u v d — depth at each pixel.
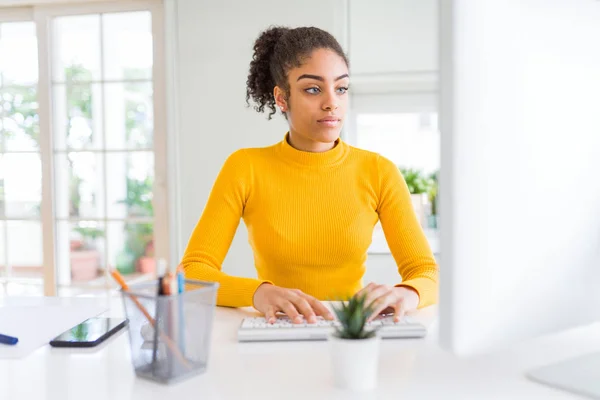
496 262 0.49
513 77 0.49
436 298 1.01
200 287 0.67
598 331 0.81
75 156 2.58
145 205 2.54
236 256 2.33
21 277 2.68
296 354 0.71
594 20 0.53
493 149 0.48
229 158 1.30
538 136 0.50
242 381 0.61
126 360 0.70
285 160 1.26
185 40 2.37
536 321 0.52
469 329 0.49
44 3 2.50
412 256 1.17
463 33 0.46
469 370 0.64
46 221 2.59
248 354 0.71
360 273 1.26
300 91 1.17
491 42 0.47
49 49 2.54
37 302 1.08
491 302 0.49
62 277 2.62
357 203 1.23
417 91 2.50
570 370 0.62
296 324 0.81
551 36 0.50
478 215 0.48
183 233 2.40
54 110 2.58
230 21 2.34
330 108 1.17
